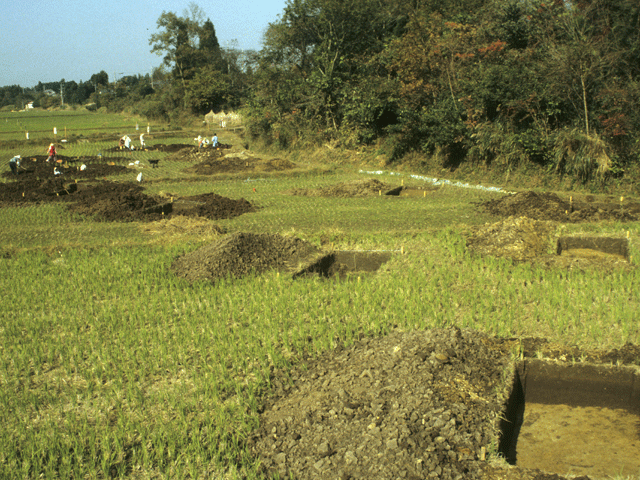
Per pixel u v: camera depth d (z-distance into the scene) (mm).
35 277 11945
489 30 27734
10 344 8742
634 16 22484
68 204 20469
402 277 11172
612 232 13922
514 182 23531
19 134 52188
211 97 68000
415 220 17016
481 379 6773
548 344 7777
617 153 21156
